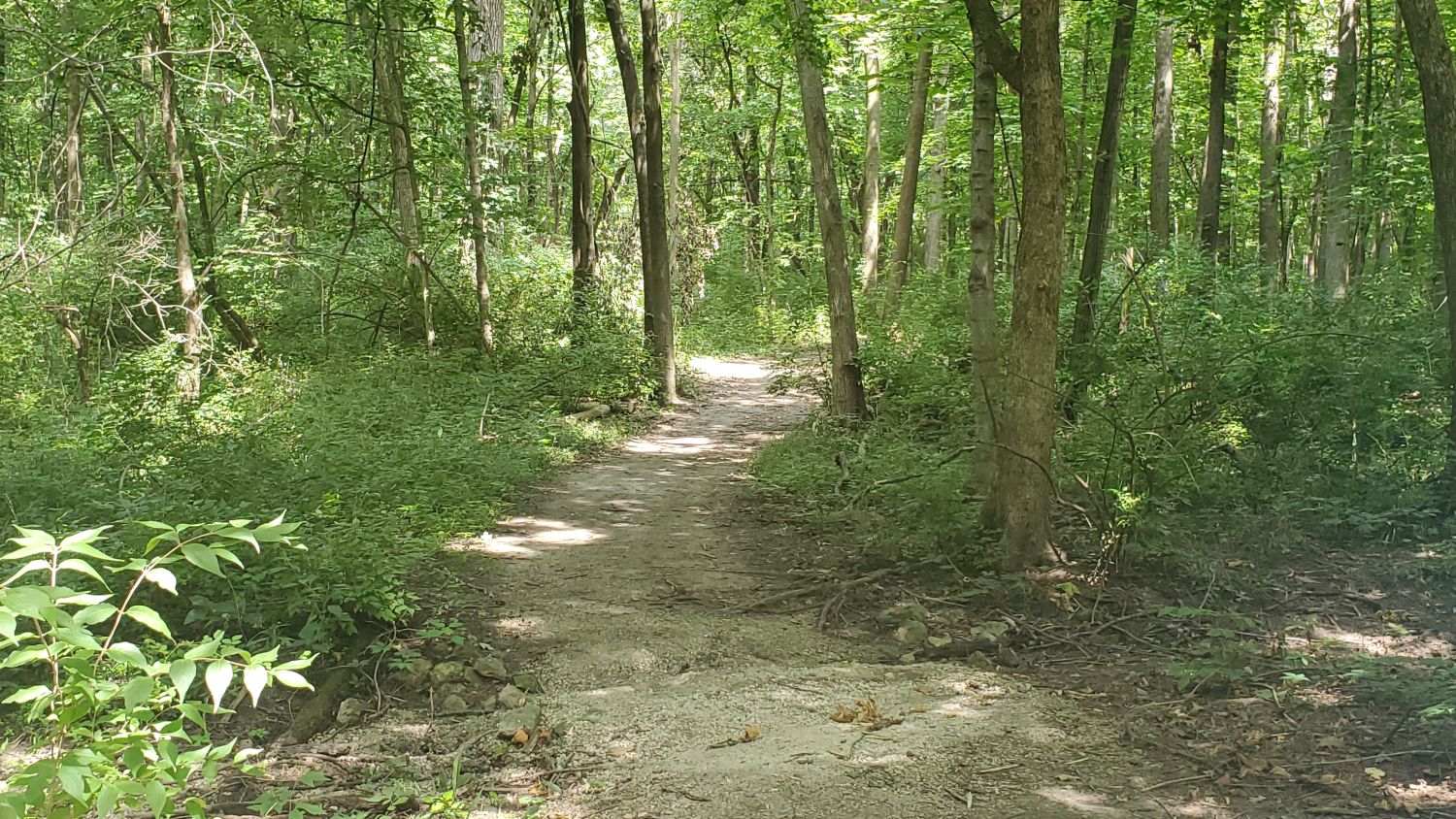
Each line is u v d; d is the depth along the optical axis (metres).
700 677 5.47
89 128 19.59
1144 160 24.47
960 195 21.31
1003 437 7.15
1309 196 23.98
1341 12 15.64
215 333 15.04
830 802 3.91
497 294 18.02
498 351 16.38
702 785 4.12
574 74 17.45
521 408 13.95
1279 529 7.22
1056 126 6.61
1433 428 8.30
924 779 4.08
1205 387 8.53
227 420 10.66
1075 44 17.89
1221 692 4.92
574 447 12.75
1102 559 6.75
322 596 5.73
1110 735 4.50
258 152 15.84
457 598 6.69
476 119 15.79
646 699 5.17
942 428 11.61
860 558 7.60
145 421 9.88
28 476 7.77
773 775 4.16
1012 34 11.98
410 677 5.40
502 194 18.36
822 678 5.36
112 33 12.98
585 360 15.80
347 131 16.64
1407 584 6.52
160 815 2.26
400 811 4.01
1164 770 4.11
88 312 14.44
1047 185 6.62
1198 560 6.59
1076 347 9.61
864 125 30.22
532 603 6.77
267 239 15.93
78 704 2.38
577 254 17.95
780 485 10.35
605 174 25.53
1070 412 9.83
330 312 16.80
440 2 17.20
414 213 16.20
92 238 13.41
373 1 14.61
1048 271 6.71
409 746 4.72
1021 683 5.22
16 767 4.18
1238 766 4.10
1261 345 8.68
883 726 4.66
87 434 9.93
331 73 16.28
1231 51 20.12
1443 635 5.64
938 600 6.60
